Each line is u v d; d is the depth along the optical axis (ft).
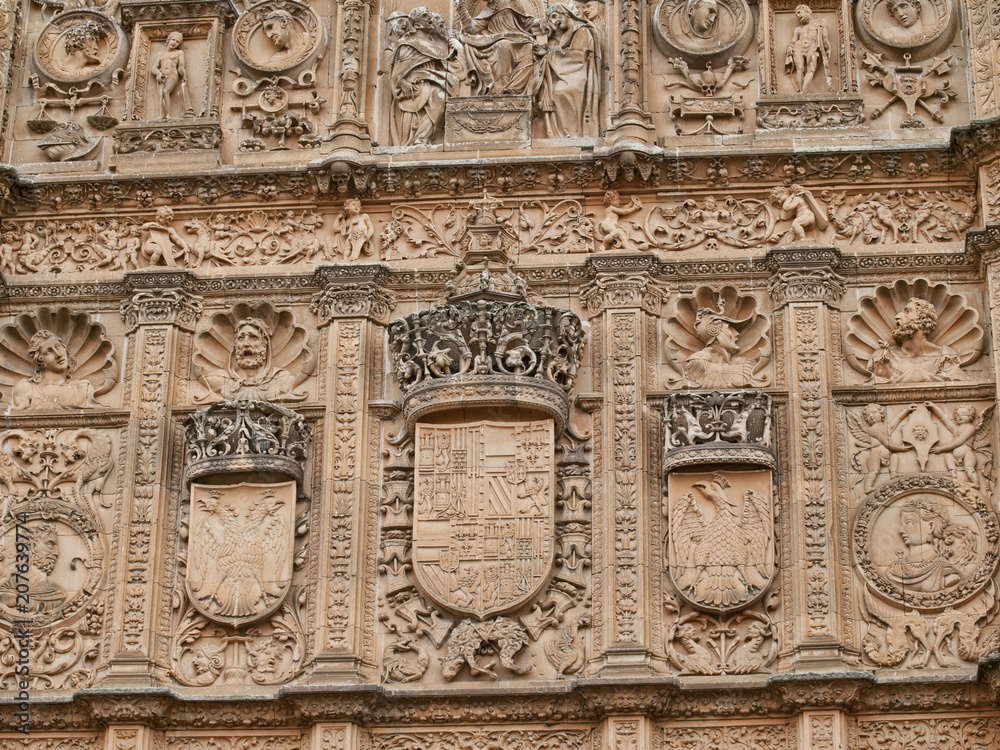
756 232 92.94
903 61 96.02
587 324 91.76
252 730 85.81
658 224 93.35
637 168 92.99
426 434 89.25
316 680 85.56
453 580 87.10
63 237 95.35
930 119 94.73
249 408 89.92
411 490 89.20
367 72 97.71
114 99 98.32
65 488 90.94
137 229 95.30
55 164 96.43
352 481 88.89
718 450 87.45
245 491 89.30
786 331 90.22
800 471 87.56
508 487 88.17
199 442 89.81
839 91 95.35
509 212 94.22
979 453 88.48
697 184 93.66
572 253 93.15
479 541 87.56
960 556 86.69
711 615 86.33
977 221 92.32
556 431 89.40
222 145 96.73
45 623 88.48
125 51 99.19
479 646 86.17
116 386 92.58
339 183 94.17
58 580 89.40
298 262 94.02
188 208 95.09
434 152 95.09
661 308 92.02
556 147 94.79
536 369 89.20
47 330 93.81
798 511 86.84
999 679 82.12
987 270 90.22
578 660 86.07
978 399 89.30
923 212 92.73
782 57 96.43
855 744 83.71
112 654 86.89
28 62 99.35
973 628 85.40
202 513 89.10
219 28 98.84
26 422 91.97
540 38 97.14
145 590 87.92
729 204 93.45
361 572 87.56
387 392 91.30
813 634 84.84
